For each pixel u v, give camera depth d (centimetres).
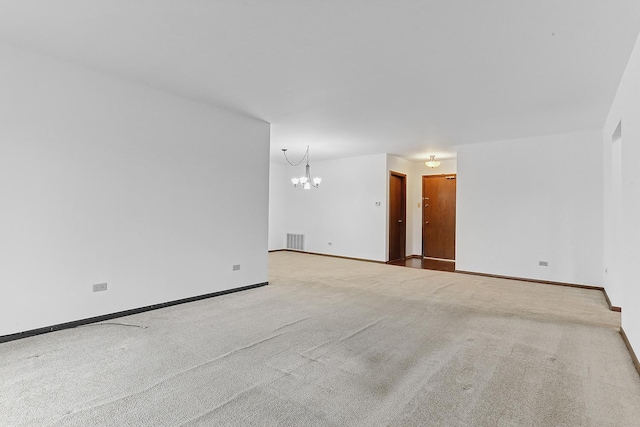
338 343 290
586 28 245
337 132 568
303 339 298
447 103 414
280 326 331
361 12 229
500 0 214
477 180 630
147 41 276
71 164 320
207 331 316
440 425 180
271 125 525
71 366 242
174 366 244
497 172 609
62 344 281
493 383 224
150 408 192
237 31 258
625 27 242
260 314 369
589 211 521
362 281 550
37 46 287
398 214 826
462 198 646
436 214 833
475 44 271
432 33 255
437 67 314
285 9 227
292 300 429
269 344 286
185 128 410
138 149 368
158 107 385
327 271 643
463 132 555
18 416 183
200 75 343
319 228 884
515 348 282
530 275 570
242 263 478
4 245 283
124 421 180
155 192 383
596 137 518
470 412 191
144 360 253
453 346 286
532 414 190
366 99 405
